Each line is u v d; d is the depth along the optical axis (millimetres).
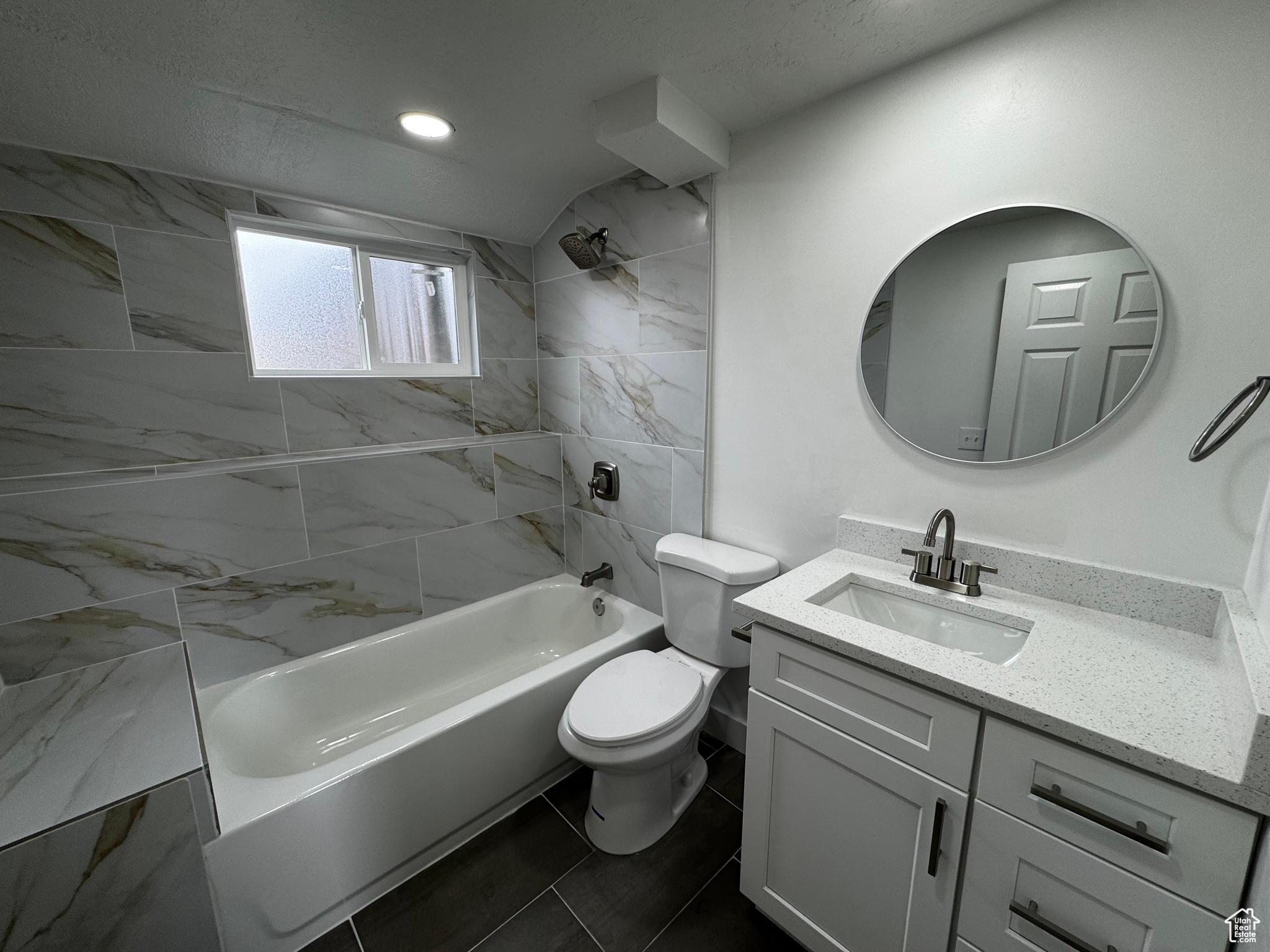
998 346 1202
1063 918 815
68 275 1425
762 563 1686
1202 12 915
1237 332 945
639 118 1338
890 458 1424
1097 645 983
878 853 1027
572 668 1759
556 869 1464
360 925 1313
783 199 1524
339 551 1852
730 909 1347
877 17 1086
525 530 2387
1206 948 697
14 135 1309
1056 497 1174
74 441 1476
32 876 906
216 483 1584
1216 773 650
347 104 1414
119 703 1278
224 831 1105
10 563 1308
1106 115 1023
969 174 1199
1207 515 1006
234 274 1669
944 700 895
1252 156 900
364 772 1308
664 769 1558
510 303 2365
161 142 1427
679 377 1877
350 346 2033
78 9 1015
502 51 1194
